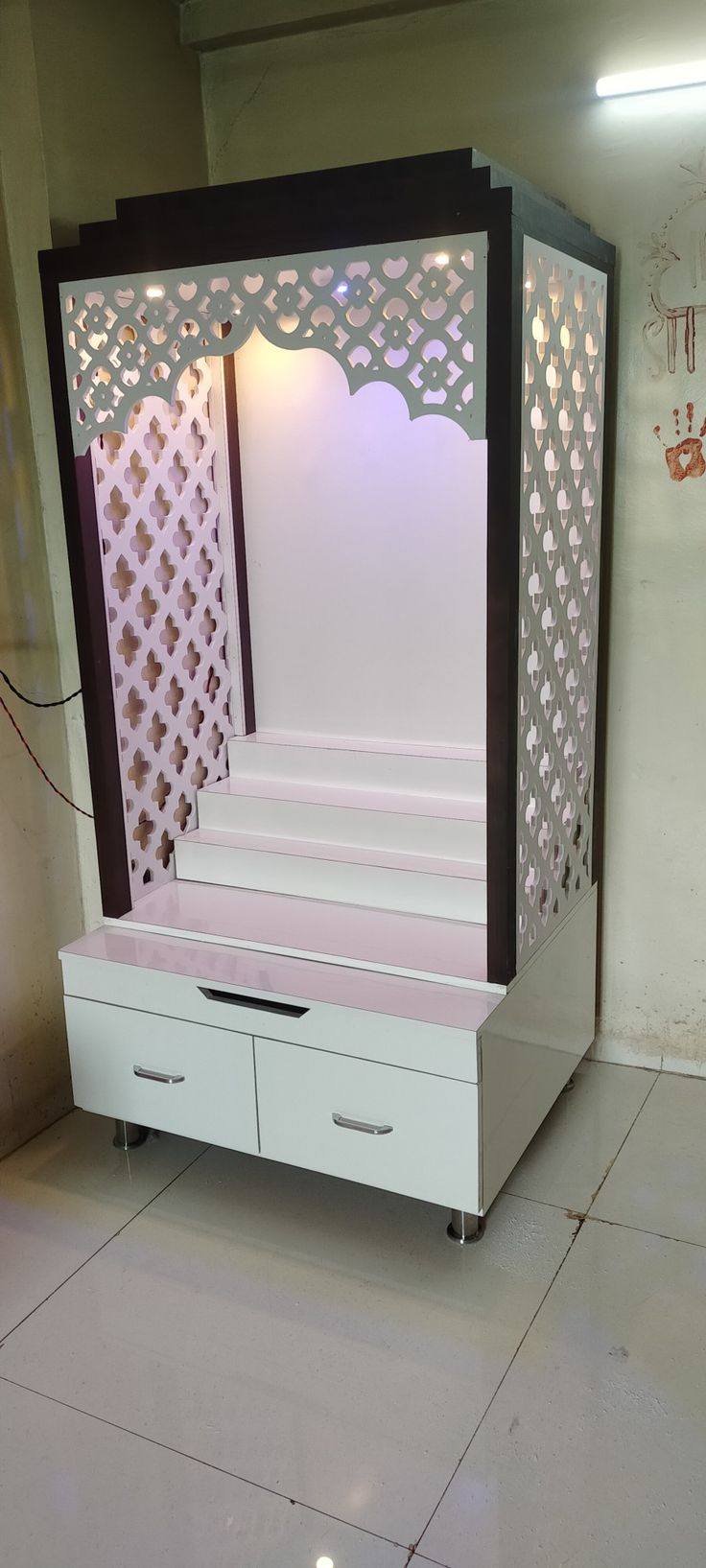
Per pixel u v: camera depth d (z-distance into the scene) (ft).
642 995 9.16
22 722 8.20
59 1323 6.74
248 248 6.29
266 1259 7.25
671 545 8.16
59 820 8.69
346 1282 7.01
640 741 8.63
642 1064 9.32
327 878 8.25
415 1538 5.29
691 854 8.70
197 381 8.45
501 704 6.48
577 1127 8.52
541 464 6.66
